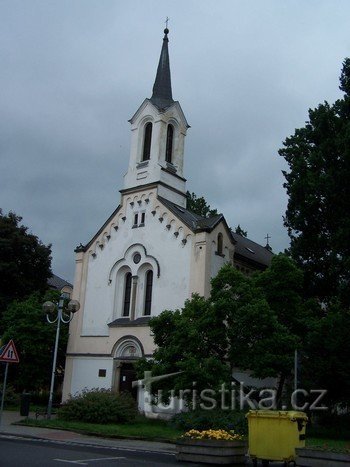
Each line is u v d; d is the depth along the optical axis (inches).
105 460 550.0
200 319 978.1
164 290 1296.8
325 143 1204.5
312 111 1306.6
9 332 1396.4
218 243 1317.7
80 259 1505.9
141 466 515.8
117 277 1421.0
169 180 1453.0
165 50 1674.5
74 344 1435.8
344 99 1238.3
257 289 1008.9
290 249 1273.4
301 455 503.8
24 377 1407.5
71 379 1409.9
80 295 1472.7
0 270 1637.6
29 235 1759.4
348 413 1235.9
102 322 1403.8
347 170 1121.4
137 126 1530.5
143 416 1149.7
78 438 797.2
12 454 563.5
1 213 1792.6
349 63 1242.6
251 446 554.3
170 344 971.3
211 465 561.0
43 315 1433.3
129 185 1476.4
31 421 948.6
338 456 483.5
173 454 657.0
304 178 1235.9
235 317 962.7
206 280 1232.8
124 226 1441.9
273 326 960.9
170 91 1631.4
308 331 1064.2
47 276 1812.3
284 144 1346.0
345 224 1104.2
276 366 961.5
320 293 1248.8
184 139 1552.7
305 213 1236.5
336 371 977.5
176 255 1298.0
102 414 979.3
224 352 986.1
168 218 1342.3
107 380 1334.9
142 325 1300.4
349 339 999.6
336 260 1152.2
